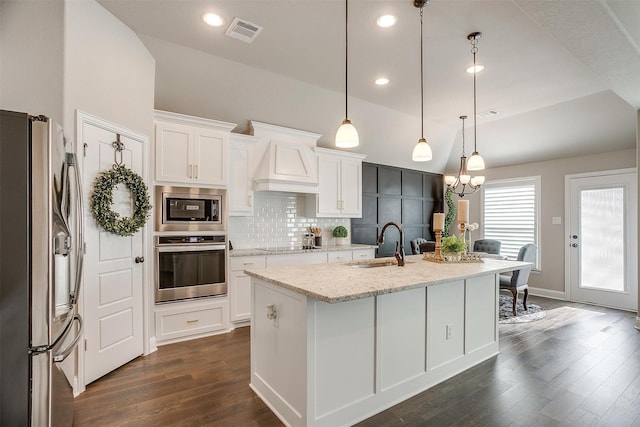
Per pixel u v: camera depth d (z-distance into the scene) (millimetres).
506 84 3914
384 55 3242
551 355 3080
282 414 2086
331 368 1981
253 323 2477
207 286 3537
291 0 2428
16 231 1405
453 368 2691
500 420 2066
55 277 1514
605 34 2254
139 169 2959
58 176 1563
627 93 3330
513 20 2631
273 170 4188
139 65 2975
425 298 2488
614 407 2205
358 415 2086
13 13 2244
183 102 3715
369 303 2158
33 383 1426
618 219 4852
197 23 2758
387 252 6172
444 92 4180
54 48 2240
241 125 4266
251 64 3484
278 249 4469
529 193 5836
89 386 2445
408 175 6551
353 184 5301
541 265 5648
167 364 2842
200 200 3521
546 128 5066
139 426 1988
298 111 4383
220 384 2510
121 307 2775
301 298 1936
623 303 4750
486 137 5797
